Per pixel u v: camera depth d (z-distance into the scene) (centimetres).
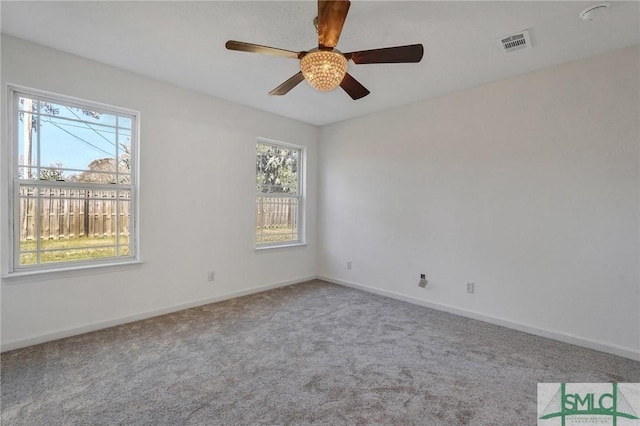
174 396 191
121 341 266
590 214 262
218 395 193
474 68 283
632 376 218
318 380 211
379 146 417
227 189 384
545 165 284
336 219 470
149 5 202
